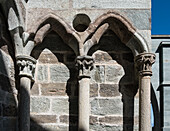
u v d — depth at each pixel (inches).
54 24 135.3
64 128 133.9
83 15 135.5
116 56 140.3
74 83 137.6
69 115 135.0
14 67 132.6
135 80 138.0
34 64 133.2
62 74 138.4
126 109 136.1
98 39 134.6
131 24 132.6
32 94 135.9
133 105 136.5
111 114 135.3
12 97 128.3
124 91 137.6
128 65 139.8
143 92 128.6
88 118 127.2
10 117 125.3
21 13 126.2
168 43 224.7
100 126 134.1
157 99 225.8
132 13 135.1
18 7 123.6
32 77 132.6
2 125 118.0
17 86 133.6
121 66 139.6
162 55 225.1
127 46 139.3
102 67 139.3
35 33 131.4
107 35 141.6
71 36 132.8
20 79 127.8
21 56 127.2
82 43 131.9
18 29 126.4
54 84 137.4
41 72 138.1
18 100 133.0
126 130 134.1
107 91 137.4
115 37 141.6
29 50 130.9
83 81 129.5
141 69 130.8
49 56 139.5
